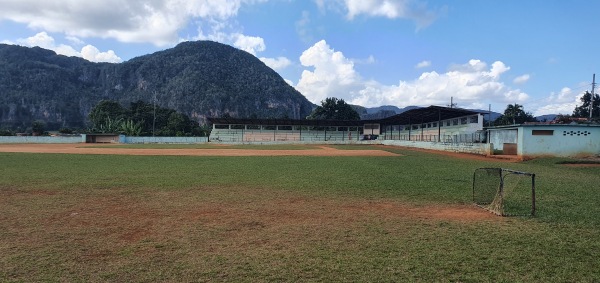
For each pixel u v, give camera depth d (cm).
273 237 643
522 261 524
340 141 6662
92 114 10100
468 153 3291
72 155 2822
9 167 1812
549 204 938
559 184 1309
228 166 1989
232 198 1011
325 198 1017
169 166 1966
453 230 688
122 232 670
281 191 1134
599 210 866
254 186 1238
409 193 1103
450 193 1105
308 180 1395
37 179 1366
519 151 2606
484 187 1022
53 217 779
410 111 4653
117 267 502
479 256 544
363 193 1102
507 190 1116
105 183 1282
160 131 8744
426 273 482
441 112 4544
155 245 595
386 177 1498
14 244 596
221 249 577
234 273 482
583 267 502
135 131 8338
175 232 671
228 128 7200
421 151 3794
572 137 2597
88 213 818
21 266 504
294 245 598
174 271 488
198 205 913
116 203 933
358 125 7325
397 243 607
